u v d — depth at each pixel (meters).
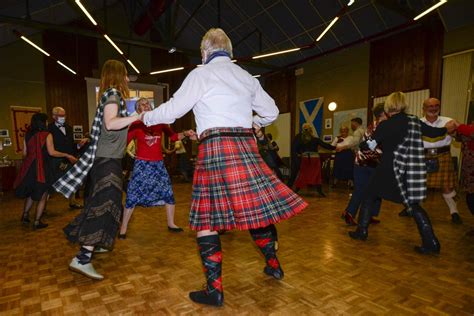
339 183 7.16
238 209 1.36
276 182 1.49
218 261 1.52
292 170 5.49
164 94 9.91
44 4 7.16
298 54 8.37
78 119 8.57
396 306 1.51
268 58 9.08
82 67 8.63
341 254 2.30
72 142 4.35
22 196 3.20
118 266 2.12
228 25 8.45
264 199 1.40
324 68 8.13
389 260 2.16
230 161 1.38
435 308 1.49
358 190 3.12
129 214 2.82
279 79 9.45
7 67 7.58
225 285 1.77
